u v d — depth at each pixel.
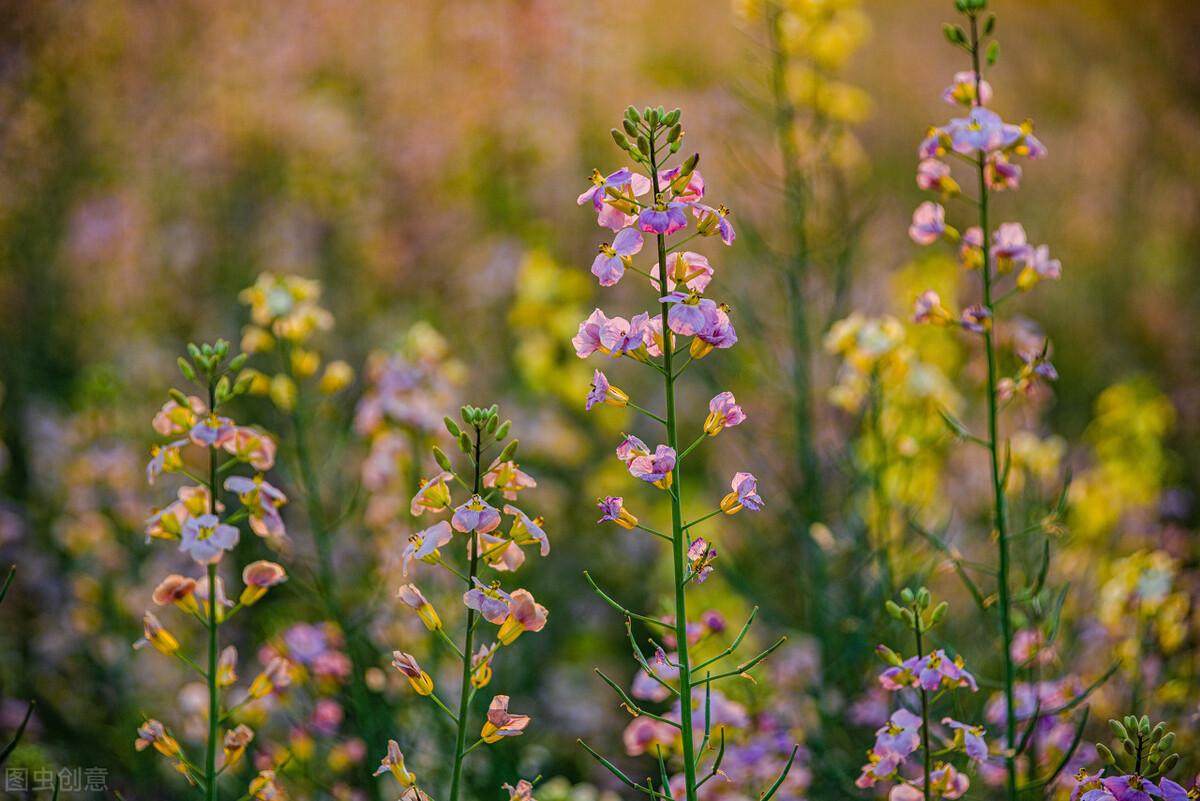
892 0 13.78
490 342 8.00
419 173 8.94
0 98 8.30
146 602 5.80
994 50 3.33
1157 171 11.86
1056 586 4.85
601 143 8.78
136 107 9.04
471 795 4.46
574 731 5.68
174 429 2.91
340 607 4.37
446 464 2.68
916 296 3.60
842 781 4.02
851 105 5.59
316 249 8.59
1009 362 4.75
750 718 4.04
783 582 5.92
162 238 8.46
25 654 5.59
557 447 7.12
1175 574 4.52
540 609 2.61
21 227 8.08
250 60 9.31
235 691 4.91
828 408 5.93
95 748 5.01
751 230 5.33
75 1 8.77
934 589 5.49
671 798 2.66
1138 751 2.68
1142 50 13.95
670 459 2.61
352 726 4.80
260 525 2.88
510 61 9.09
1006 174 3.41
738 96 5.61
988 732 3.99
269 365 7.26
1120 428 6.39
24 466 6.81
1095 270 10.32
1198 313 9.84
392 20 9.62
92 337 8.03
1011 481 5.28
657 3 9.58
